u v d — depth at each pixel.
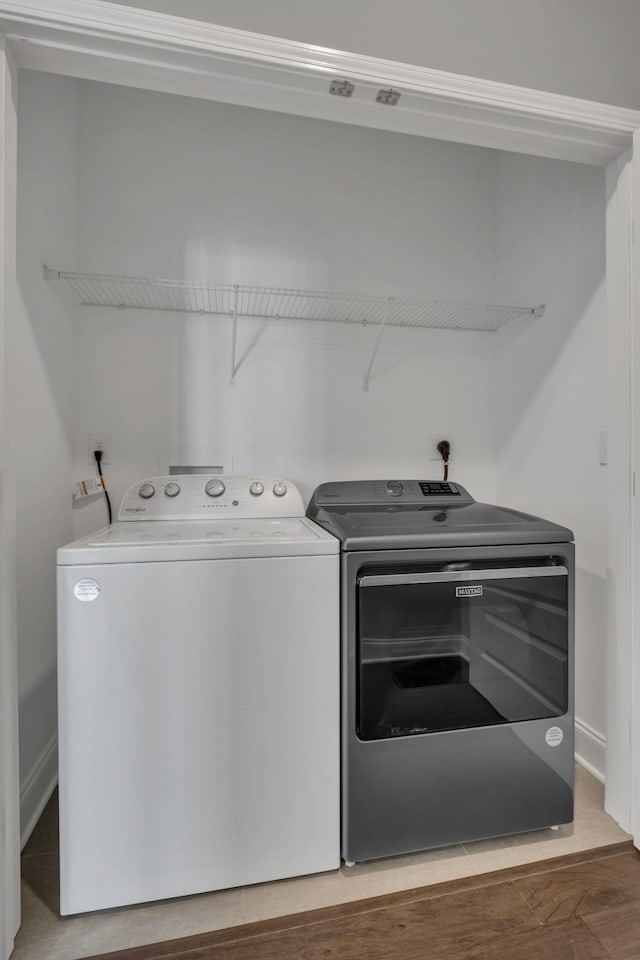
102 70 1.17
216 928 1.15
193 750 1.20
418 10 1.28
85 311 1.95
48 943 1.11
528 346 2.13
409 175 2.25
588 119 1.37
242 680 1.22
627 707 1.45
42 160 1.56
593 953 1.10
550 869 1.33
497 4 1.34
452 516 1.55
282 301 2.11
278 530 1.49
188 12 1.14
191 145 2.02
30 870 1.31
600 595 1.72
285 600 1.24
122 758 1.17
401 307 2.19
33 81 1.49
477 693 1.36
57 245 1.71
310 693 1.26
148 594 1.17
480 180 2.34
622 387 1.46
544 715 1.41
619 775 1.48
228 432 2.08
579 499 1.83
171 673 1.18
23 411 1.43
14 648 1.13
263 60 1.15
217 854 1.22
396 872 1.31
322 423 2.17
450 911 1.20
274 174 2.10
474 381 2.34
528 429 2.13
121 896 1.18
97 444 1.96
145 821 1.18
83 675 1.14
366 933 1.15
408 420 2.27
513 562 1.40
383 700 1.30
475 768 1.35
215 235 2.04
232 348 2.01
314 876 1.30
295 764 1.26
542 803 1.41
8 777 1.09
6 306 1.10
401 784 1.31
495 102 1.29
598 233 1.74
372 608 1.28
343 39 1.23
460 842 1.36
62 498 1.79
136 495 1.71
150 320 2.01
